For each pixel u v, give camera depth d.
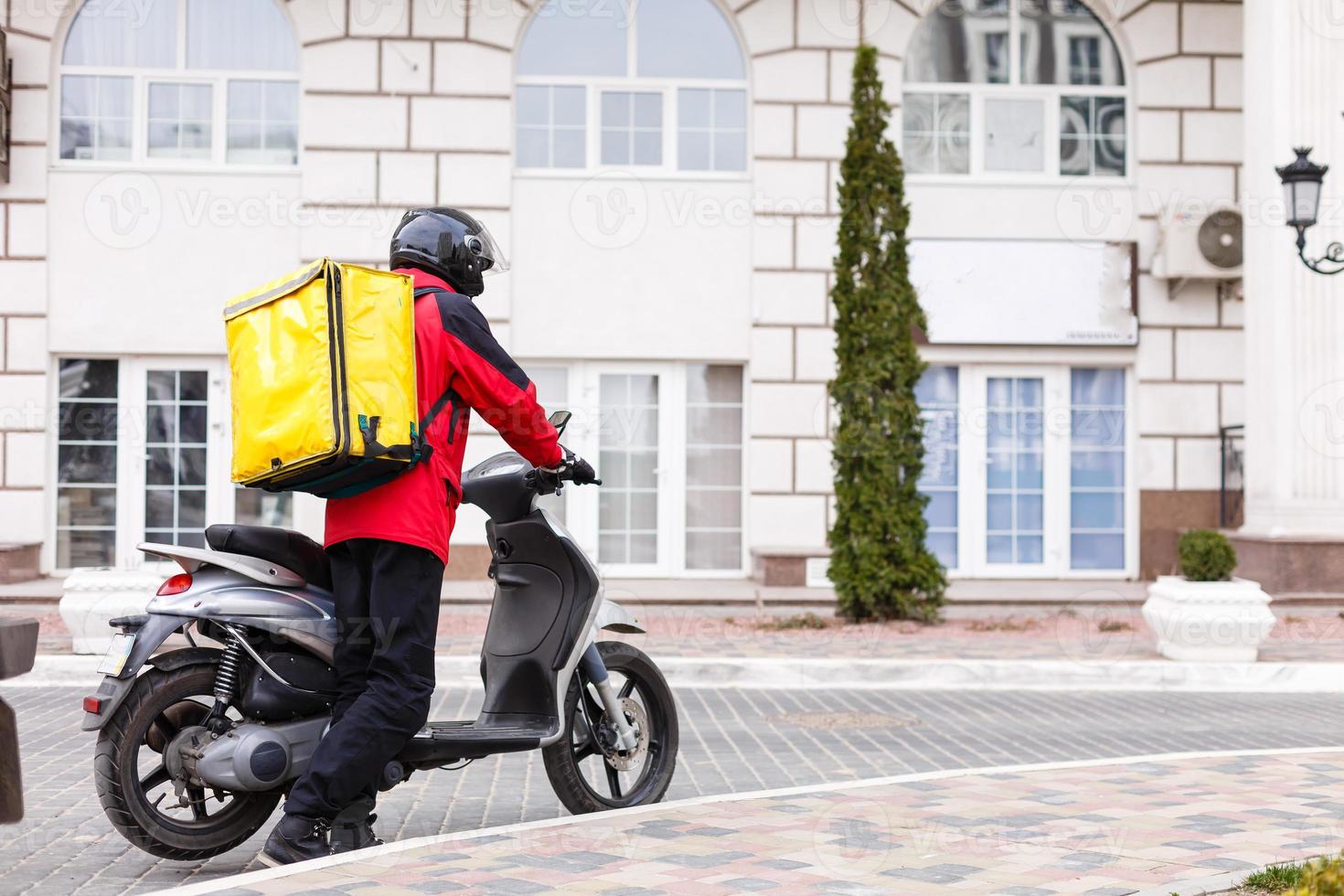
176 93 15.67
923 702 9.21
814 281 15.88
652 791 5.52
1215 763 6.58
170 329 15.43
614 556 16.02
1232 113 16.41
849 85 16.00
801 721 8.31
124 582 10.15
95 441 15.53
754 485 15.83
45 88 15.35
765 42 15.94
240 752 4.55
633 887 4.16
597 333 15.76
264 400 4.37
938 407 16.31
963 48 16.47
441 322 4.70
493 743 4.96
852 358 12.76
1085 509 16.42
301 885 4.11
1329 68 14.85
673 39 16.08
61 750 7.06
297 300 4.39
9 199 15.31
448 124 15.63
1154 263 16.19
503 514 5.13
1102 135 16.53
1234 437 16.14
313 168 15.51
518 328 15.69
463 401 4.78
